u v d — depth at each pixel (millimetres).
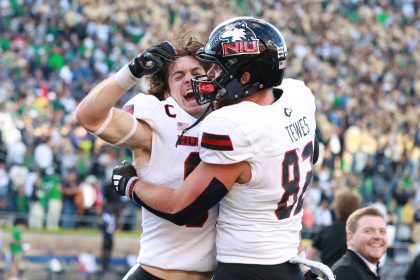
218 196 13828
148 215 15156
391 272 58781
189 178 13984
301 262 14164
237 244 14094
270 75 14227
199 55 14359
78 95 80625
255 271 14062
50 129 66312
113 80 14133
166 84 15609
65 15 93250
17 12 92875
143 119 14773
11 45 86562
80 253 60438
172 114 14969
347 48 108938
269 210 14094
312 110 14914
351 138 82438
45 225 60844
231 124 13688
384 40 113000
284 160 14039
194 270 15008
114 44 93312
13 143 61812
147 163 14938
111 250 57625
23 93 75938
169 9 103000
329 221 65250
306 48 105375
